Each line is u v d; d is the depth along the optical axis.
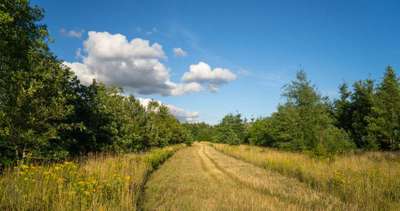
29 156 10.98
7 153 10.97
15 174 8.11
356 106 32.69
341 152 21.50
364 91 31.67
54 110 11.72
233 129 53.38
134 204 8.48
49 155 12.45
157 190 11.87
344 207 8.89
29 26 11.74
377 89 29.33
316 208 8.86
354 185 10.62
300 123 21.97
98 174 10.27
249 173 16.88
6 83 10.62
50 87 11.91
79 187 7.81
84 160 14.29
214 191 11.58
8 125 10.49
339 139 21.45
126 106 25.03
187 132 68.75
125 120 22.05
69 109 12.38
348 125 33.72
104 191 8.66
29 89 10.59
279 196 10.65
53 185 7.87
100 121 18.80
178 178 15.56
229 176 16.17
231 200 9.84
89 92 17.50
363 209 8.67
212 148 53.31
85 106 17.05
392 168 12.74
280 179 14.44
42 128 11.83
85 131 16.72
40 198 7.10
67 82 14.55
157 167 20.86
